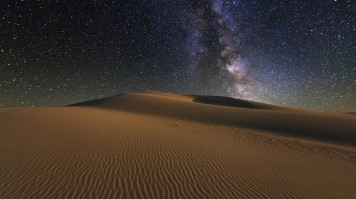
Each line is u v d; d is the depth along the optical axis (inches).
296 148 667.4
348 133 1003.3
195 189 321.7
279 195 324.8
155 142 578.2
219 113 1391.5
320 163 522.9
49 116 837.8
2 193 276.2
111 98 1914.4
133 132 689.6
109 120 902.4
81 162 392.5
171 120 1159.6
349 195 349.7
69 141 521.3
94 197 279.1
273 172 422.6
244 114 1366.9
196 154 494.9
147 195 293.4
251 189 337.1
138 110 1471.5
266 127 1100.5
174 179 349.1
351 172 474.0
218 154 511.5
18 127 616.7
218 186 338.0
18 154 412.2
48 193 282.0
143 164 402.9
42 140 512.7
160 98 1952.5
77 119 839.7
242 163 459.8
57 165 371.9
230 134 842.2
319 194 342.0
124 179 334.6
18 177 320.8
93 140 547.2
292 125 1123.9
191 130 860.6
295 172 436.8
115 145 517.3
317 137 952.3
